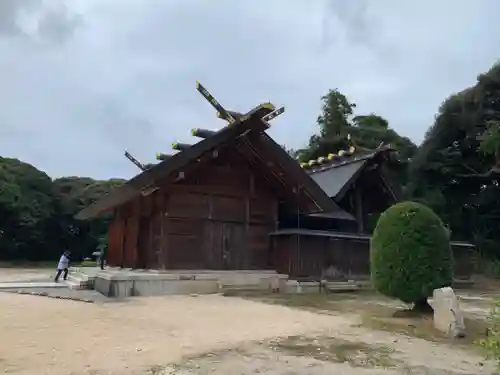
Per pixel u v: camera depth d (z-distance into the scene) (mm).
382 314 11430
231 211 19109
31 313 10297
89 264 28828
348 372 5996
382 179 23391
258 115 16906
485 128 32750
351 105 46500
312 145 45406
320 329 9281
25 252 40906
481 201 33812
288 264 19016
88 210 23484
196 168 18188
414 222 10656
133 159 24047
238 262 18953
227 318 10539
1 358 6199
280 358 6707
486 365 6480
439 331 9008
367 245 21203
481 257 31938
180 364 6211
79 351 6758
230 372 5871
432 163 34812
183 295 15742
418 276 10375
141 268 18875
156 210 18281
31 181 42500
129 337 7961
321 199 19594
